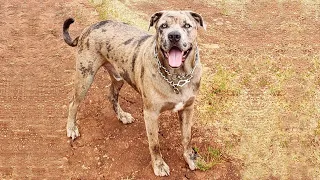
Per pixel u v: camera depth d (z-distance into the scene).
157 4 2.61
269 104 1.80
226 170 1.49
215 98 1.83
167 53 1.27
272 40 2.24
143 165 1.52
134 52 1.43
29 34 2.33
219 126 1.69
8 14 2.53
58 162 1.56
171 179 1.47
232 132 1.66
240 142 1.61
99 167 1.53
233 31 2.33
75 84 1.60
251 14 2.50
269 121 1.71
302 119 1.72
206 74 1.97
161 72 1.31
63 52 2.18
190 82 1.35
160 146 1.60
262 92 1.87
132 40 1.46
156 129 1.42
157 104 1.36
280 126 1.68
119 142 1.62
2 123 1.74
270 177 1.48
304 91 1.86
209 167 1.49
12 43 2.25
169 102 1.35
